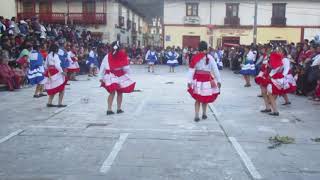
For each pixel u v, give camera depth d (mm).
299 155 6148
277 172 5359
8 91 13625
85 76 20328
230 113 9609
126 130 7621
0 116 8953
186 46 40188
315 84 12500
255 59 15938
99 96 12344
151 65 25188
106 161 5730
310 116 9336
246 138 7141
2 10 22516
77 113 9352
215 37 39781
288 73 9609
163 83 16734
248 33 39281
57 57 10008
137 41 52812
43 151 6207
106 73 9094
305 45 14211
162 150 6305
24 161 5715
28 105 10531
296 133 7590
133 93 13109
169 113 9484
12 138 6969
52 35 22234
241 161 5809
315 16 38312
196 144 6684
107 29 37812
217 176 5180
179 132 7516
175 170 5391
